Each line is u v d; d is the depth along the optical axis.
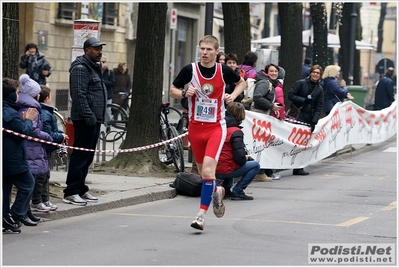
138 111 16.08
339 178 16.97
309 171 18.33
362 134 22.53
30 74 21.30
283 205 12.91
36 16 30.06
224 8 20.61
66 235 10.17
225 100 10.48
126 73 26.95
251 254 9.03
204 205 10.36
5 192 10.19
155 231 10.50
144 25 16.12
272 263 8.58
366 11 72.00
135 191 13.46
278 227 10.80
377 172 18.19
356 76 40.62
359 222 11.26
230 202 13.27
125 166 15.90
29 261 8.62
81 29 15.92
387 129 25.44
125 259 8.73
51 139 11.05
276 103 15.89
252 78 16.36
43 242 9.70
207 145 10.34
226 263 8.55
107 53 35.53
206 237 10.07
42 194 11.38
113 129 20.53
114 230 10.57
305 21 49.72
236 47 20.53
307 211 12.27
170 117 19.20
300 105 17.52
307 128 17.55
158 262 8.58
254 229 10.62
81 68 11.73
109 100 25.14
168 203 13.20
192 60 42.31
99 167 16.09
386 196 14.15
